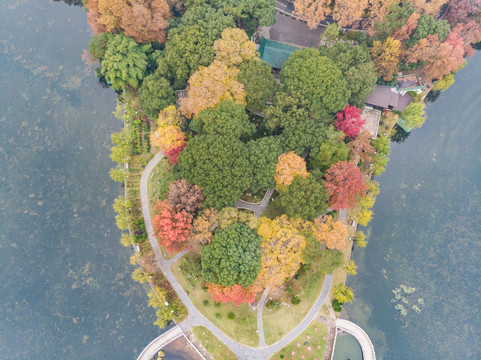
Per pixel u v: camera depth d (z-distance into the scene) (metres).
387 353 68.44
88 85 80.56
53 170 75.00
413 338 69.25
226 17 69.94
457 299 70.81
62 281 70.00
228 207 59.41
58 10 85.56
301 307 68.06
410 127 77.56
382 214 75.31
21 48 82.06
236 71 67.31
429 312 70.31
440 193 76.94
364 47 72.12
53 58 82.06
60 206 73.31
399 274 72.31
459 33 75.31
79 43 83.94
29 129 76.88
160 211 59.38
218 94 62.91
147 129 76.06
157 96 69.69
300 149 63.62
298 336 66.94
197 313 67.56
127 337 67.88
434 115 82.44
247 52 67.69
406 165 78.94
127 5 67.69
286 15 84.62
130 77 71.69
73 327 68.06
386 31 70.88
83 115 78.62
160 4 71.19
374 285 71.69
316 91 64.31
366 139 65.56
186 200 58.00
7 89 78.69
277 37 83.31
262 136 71.81
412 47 72.25
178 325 67.38
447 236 74.12
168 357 66.62
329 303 69.06
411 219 75.25
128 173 73.56
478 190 76.94
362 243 68.38
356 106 71.44
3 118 77.00
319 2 72.06
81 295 69.50
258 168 61.00
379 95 74.81
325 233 60.12
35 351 66.75
